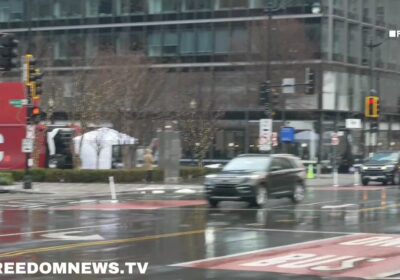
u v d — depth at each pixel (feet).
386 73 264.52
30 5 278.46
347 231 66.49
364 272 43.21
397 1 274.16
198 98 210.18
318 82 227.20
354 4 248.52
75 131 182.39
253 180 93.50
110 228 69.21
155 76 207.62
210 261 47.57
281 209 92.63
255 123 233.55
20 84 163.63
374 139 245.04
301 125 228.84
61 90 207.62
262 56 207.31
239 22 243.19
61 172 156.56
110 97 181.78
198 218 80.12
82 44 269.64
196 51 250.78
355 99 245.65
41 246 55.36
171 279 40.78
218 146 240.32
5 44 112.06
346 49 243.19
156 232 65.62
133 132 188.03
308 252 51.96
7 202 108.47
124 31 264.11
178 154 162.40
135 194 127.13
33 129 135.85
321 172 221.05
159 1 259.19
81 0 270.87
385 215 83.51
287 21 213.25
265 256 49.96
